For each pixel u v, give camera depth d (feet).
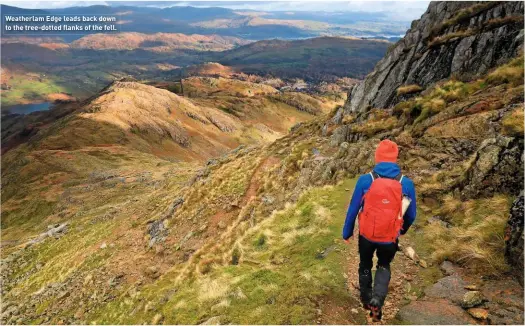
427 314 18.39
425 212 31.83
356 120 88.22
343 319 18.85
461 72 68.90
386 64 94.12
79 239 134.41
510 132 29.45
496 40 65.51
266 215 58.85
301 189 60.90
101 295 63.67
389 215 15.19
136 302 48.88
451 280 20.89
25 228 256.93
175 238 77.61
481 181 29.30
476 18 73.41
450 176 34.99
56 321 62.34
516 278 19.19
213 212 79.77
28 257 143.64
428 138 47.01
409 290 20.98
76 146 464.24
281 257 30.83
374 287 15.99
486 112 42.50
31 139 558.56
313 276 23.61
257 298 23.34
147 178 272.92
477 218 26.23
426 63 79.20
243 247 40.24
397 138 52.90
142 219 112.88
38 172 364.79
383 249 15.90
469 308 17.98
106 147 464.24
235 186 88.38
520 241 19.57
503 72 50.67
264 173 88.33
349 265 25.04
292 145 104.88
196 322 24.02
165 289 45.93
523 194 20.71
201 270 43.60
